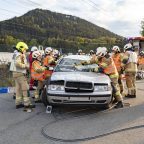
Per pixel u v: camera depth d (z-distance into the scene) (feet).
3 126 22.41
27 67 28.17
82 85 25.30
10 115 26.00
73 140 18.74
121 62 34.04
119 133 20.01
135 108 28.30
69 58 32.63
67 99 25.21
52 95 25.48
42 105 30.35
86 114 26.20
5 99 34.01
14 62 28.14
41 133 20.48
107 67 28.99
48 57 36.60
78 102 25.31
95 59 30.19
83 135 19.79
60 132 20.57
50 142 18.51
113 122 23.04
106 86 25.76
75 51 107.24
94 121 23.54
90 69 30.01
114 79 28.73
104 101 25.81
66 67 30.66
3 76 53.21
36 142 18.54
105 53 29.63
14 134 20.30
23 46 28.02
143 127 21.36
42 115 25.95
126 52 34.01
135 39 80.94
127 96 34.71
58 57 40.91
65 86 25.36
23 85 27.84
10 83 48.44
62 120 24.07
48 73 31.68
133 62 33.96
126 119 23.90
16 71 27.94
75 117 25.07
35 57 31.45
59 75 27.09
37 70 31.17
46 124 22.88
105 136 19.44
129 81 34.35
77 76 26.43
